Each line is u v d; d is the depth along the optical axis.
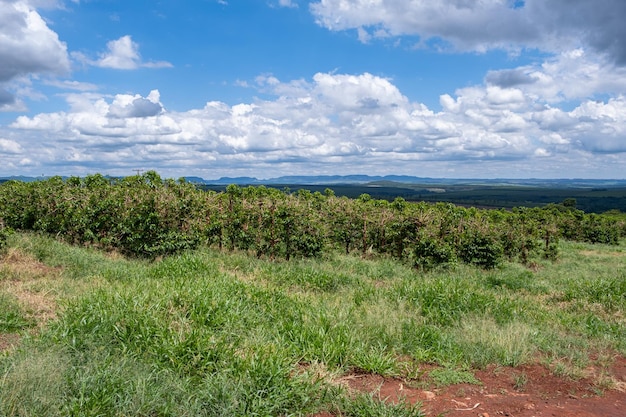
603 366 5.81
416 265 13.85
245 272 10.61
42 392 3.50
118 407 3.55
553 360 5.89
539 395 4.81
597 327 7.48
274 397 3.94
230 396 3.83
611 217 34.31
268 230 13.37
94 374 3.91
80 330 4.81
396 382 4.82
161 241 11.64
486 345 5.95
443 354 5.61
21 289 6.95
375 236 16.06
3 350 4.50
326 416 3.94
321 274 9.96
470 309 7.75
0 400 3.34
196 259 9.77
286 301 7.04
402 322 6.62
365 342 5.66
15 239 10.30
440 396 4.57
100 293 5.89
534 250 18.20
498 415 4.23
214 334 5.12
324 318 5.90
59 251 10.09
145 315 5.18
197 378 4.23
